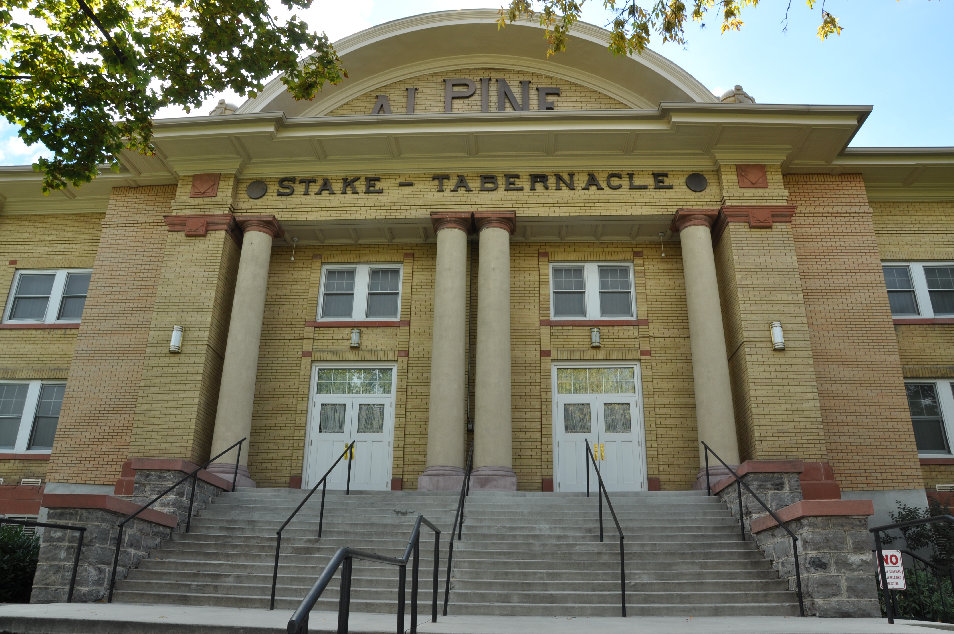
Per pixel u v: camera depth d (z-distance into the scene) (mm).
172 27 11242
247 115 16734
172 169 17969
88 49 10812
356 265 18859
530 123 16875
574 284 18516
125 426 16812
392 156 17734
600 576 10344
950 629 7289
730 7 11289
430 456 15672
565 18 11844
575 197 17438
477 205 17484
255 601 9773
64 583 10047
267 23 11180
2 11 10641
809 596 9336
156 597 10203
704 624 7852
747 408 15508
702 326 16125
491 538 11711
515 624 7711
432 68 19469
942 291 18422
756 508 12602
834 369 16641
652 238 18375
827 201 17875
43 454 17594
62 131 11133
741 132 16766
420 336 17891
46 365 18594
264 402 17469
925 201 18953
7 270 19625
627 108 19047
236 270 17922
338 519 12930
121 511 10852
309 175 18016
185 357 16172
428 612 9219
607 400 17406
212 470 15375
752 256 16484
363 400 17594
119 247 18312
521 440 16953
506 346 16391
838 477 15836
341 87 19250
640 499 13727
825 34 11281
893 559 8438
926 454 16969
